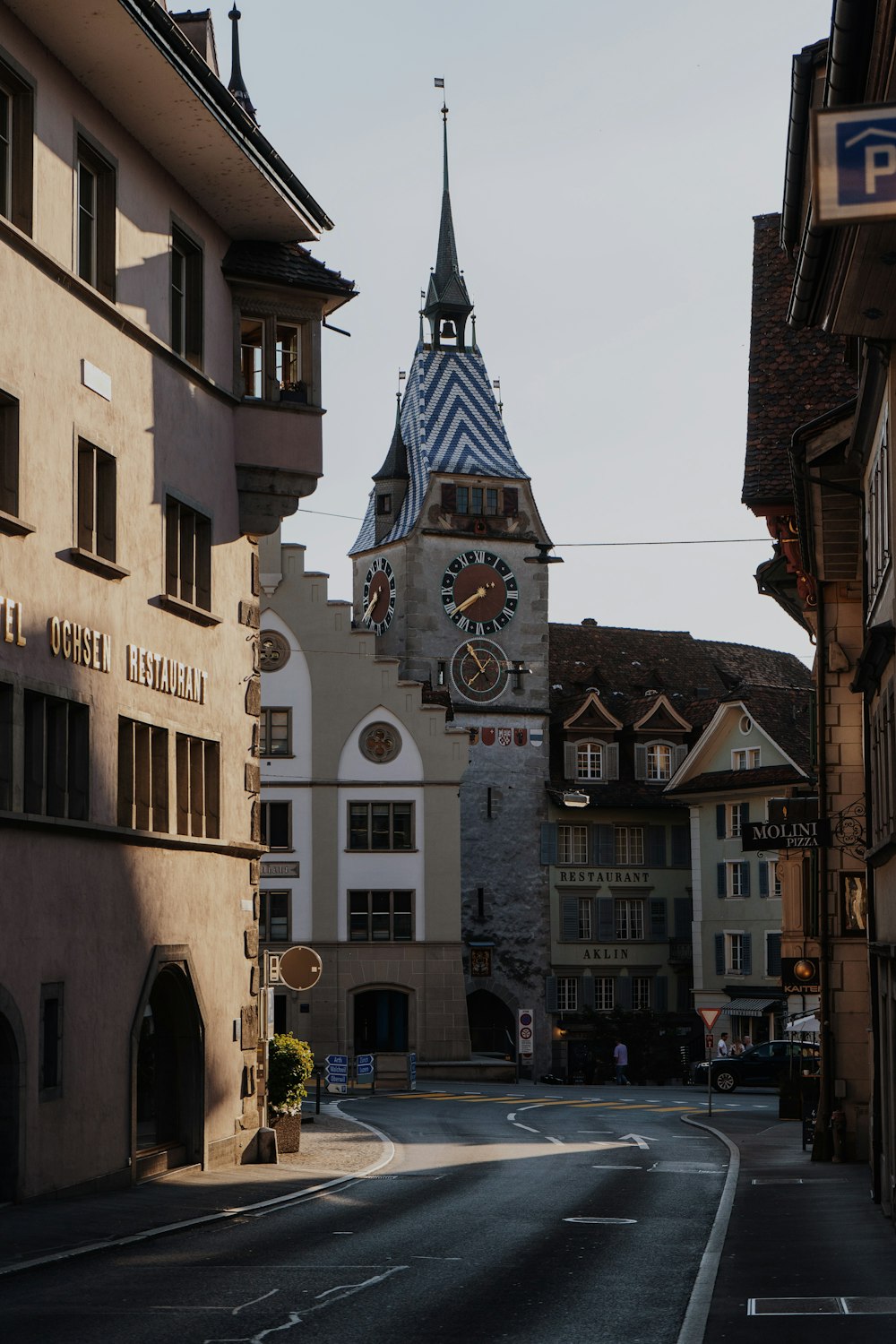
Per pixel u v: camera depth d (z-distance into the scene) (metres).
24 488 20.88
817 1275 16.17
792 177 19.17
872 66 14.57
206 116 23.98
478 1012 76.06
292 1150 30.06
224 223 27.66
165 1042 25.88
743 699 71.56
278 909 65.31
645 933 77.88
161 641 25.19
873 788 24.53
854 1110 30.52
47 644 21.42
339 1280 15.81
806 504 26.38
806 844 30.66
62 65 22.34
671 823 79.19
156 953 24.47
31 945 20.66
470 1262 17.19
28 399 21.08
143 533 24.56
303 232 28.09
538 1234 19.59
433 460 78.19
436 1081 64.25
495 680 77.19
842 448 24.33
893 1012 20.23
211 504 27.20
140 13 21.33
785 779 68.81
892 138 11.94
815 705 34.34
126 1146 23.41
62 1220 19.31
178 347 26.47
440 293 81.31
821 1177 27.23
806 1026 44.06
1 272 20.45
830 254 15.66
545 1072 74.94
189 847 26.05
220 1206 21.52
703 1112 46.62
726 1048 66.31
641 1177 27.53
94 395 23.05
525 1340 12.88
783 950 56.03
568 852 77.19
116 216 23.88
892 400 17.73
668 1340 12.83
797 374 29.75
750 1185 26.19
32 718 21.16
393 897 65.81
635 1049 75.12
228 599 28.02
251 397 28.20
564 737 78.62
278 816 65.75
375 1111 45.75
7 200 21.05
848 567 29.03
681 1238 19.38
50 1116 21.05
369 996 66.31
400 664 73.25
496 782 76.31
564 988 76.06
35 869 20.84
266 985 29.25
